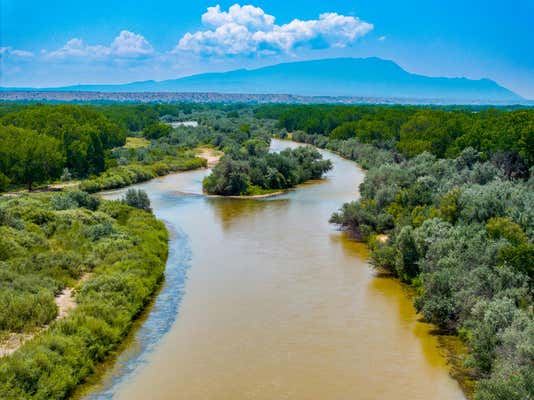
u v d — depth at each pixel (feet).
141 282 123.54
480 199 143.23
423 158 257.96
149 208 221.46
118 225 177.99
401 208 175.42
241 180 270.46
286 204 244.01
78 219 173.78
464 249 118.01
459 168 234.38
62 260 133.49
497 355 81.56
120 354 97.40
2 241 136.77
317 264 150.71
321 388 85.71
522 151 225.97
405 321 111.24
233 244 172.65
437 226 132.46
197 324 110.52
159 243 163.73
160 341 102.73
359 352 97.71
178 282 136.67
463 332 96.89
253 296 126.21
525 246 106.93
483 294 100.01
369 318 112.88
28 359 80.28
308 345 100.73
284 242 174.91
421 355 96.22
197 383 87.15
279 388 85.81
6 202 186.60
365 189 220.43
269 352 98.07
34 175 263.29
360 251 163.94
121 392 84.12
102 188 278.87
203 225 199.82
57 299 114.93
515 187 169.07
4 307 101.50
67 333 94.07
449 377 88.53
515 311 87.35
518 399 68.64
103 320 101.14
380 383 87.04
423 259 125.80
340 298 124.57
